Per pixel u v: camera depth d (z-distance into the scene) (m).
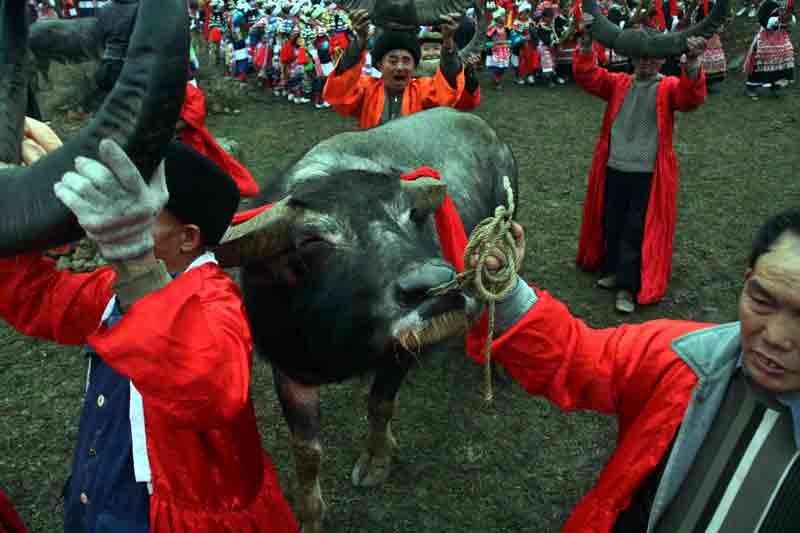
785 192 7.70
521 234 1.79
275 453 3.81
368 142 3.34
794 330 1.32
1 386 4.30
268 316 2.49
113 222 1.20
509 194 1.72
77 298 1.90
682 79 4.84
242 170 4.92
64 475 3.58
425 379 4.40
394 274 2.04
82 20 4.68
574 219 7.00
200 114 4.55
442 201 2.40
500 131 10.15
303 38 11.66
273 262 2.33
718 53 12.11
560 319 1.75
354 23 4.52
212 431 1.79
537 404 4.19
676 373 1.65
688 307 5.39
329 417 4.06
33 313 1.90
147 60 1.14
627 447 1.72
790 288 1.30
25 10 1.47
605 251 5.60
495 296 1.63
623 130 5.20
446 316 1.93
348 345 2.18
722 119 10.60
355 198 2.22
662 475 1.64
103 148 1.11
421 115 3.96
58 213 1.21
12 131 1.49
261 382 4.44
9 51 1.50
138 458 1.74
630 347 1.73
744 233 6.68
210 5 15.33
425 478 3.61
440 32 5.07
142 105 1.14
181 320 1.36
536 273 5.88
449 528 3.31
